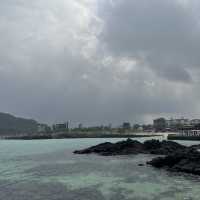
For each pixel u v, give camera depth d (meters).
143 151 109.06
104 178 55.38
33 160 92.25
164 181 51.44
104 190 45.03
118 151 110.12
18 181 53.62
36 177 57.97
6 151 139.50
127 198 40.06
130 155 102.62
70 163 81.56
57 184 50.28
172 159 68.25
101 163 79.88
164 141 118.00
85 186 48.12
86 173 62.19
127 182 50.94
